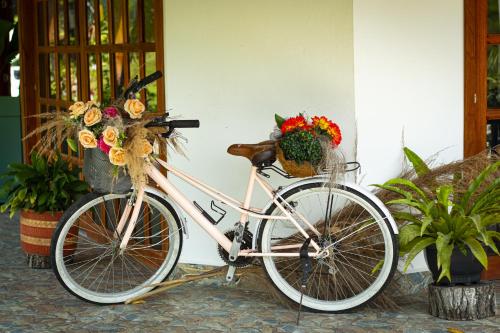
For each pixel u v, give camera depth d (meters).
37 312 4.41
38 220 5.29
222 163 4.90
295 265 4.45
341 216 4.44
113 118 4.19
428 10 4.60
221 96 4.86
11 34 8.35
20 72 7.22
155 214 4.98
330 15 4.58
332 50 4.59
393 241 4.20
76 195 5.32
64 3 6.32
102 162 4.27
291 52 4.68
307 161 4.12
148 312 4.39
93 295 4.48
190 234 4.99
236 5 4.77
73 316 4.34
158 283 4.55
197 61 4.89
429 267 4.24
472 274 4.18
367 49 4.55
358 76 4.55
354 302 4.28
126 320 4.26
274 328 4.10
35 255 5.34
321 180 4.23
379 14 4.54
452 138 4.70
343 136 4.61
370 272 4.35
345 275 4.36
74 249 5.19
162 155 4.68
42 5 6.85
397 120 4.62
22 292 4.80
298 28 4.66
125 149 4.18
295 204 4.33
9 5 8.00
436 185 4.36
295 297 4.34
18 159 7.54
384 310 4.35
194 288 4.81
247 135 4.83
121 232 4.59
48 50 6.73
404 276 4.62
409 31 4.59
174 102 4.96
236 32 4.78
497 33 4.67
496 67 4.69
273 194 4.30
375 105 4.59
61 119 4.30
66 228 4.43
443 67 4.65
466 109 4.69
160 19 4.97
